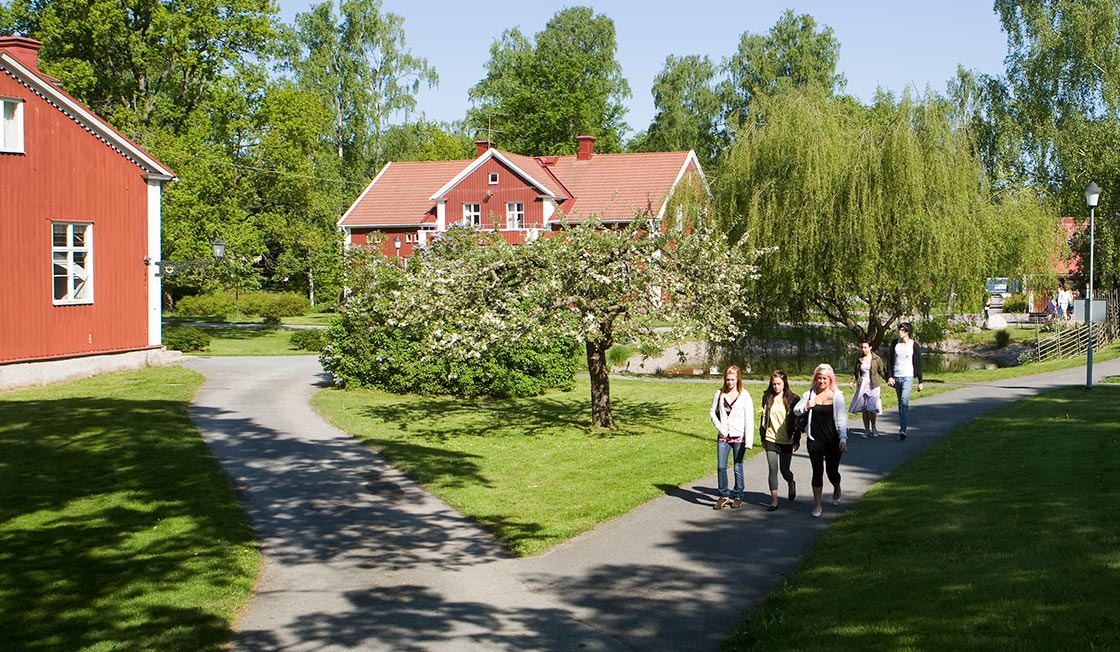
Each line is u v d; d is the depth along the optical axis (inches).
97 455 585.0
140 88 1577.3
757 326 1177.4
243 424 731.4
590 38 2915.8
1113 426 583.2
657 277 659.4
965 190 1034.1
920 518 393.7
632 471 564.1
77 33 1464.1
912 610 280.7
